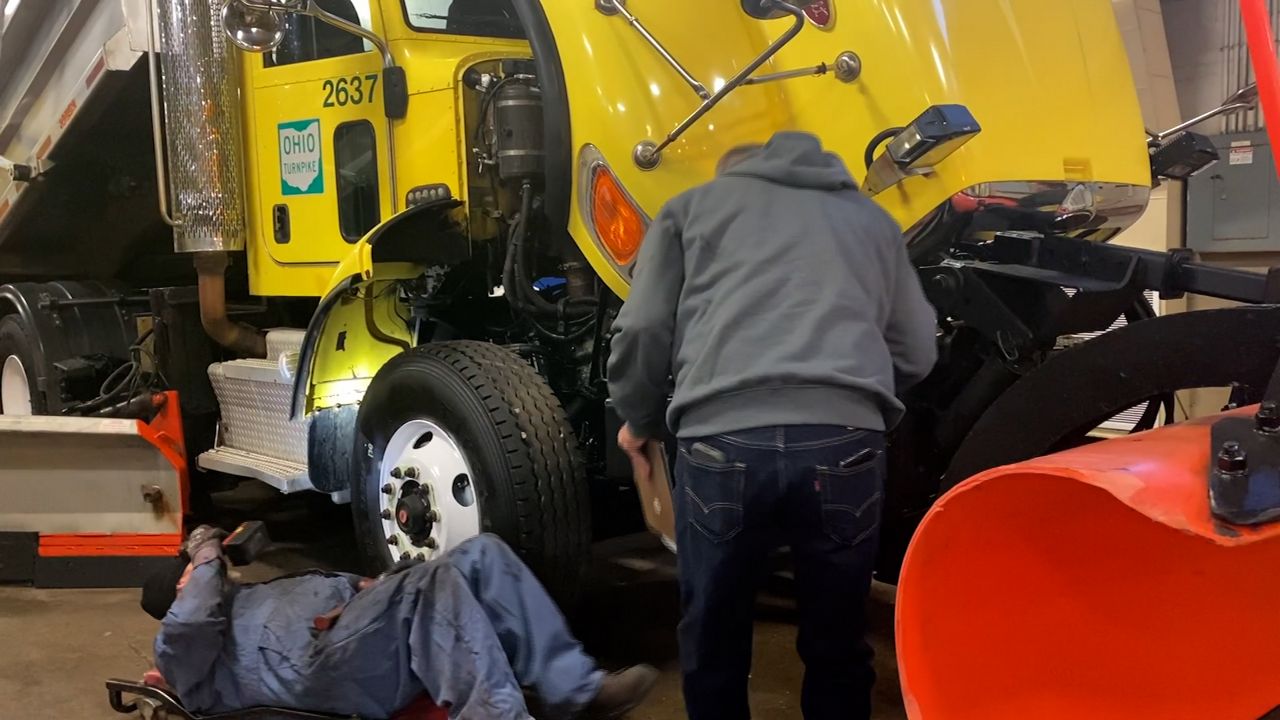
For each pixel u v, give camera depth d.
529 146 3.37
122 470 4.18
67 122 4.83
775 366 2.11
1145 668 1.88
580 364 3.52
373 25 3.60
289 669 2.63
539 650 2.65
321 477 3.63
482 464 3.08
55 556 4.26
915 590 1.79
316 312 3.41
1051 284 2.68
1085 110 3.02
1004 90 2.84
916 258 2.81
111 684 2.92
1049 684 1.92
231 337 4.36
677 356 2.27
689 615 2.29
